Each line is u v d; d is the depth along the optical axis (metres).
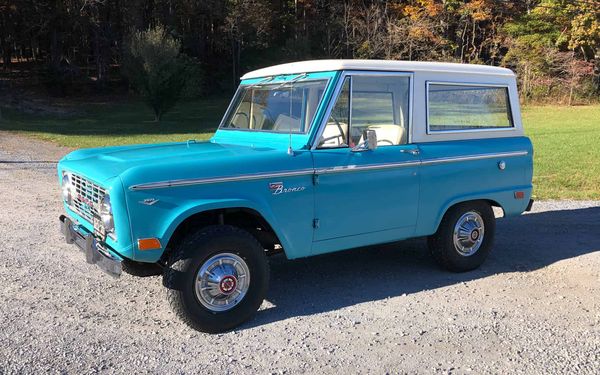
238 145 5.35
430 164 5.41
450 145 5.62
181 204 4.18
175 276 4.20
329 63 4.89
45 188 10.59
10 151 16.95
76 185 4.88
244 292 4.47
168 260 4.38
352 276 5.83
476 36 48.59
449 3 44.28
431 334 4.39
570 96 47.00
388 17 45.47
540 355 4.05
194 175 4.21
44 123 30.80
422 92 5.43
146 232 4.07
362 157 4.99
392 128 5.27
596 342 4.27
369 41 43.47
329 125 4.86
